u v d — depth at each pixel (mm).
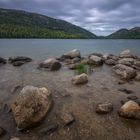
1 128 1963
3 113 2375
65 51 12086
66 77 4336
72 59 7152
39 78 4230
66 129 2039
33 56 8938
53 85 3648
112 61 6297
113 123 2158
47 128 2023
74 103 2736
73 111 2469
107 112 2412
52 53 10609
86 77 3939
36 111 2162
